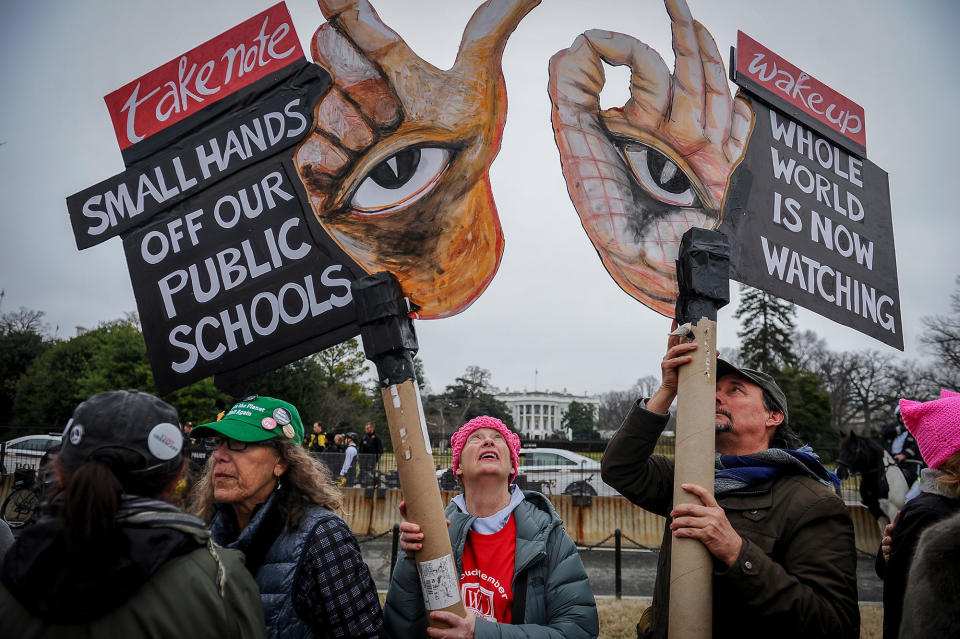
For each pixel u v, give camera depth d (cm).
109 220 273
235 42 278
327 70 282
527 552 243
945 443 209
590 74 330
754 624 215
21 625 141
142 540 144
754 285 292
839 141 322
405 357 199
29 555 141
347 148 286
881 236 323
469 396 5109
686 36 324
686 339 200
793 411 3881
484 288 296
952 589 149
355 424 3738
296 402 3334
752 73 306
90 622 139
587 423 10588
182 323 264
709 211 310
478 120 302
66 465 151
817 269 305
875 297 315
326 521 217
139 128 276
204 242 268
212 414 2895
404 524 199
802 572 209
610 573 904
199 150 273
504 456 263
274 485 230
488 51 306
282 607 205
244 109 276
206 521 241
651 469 259
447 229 295
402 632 227
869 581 852
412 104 297
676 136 320
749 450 245
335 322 258
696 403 195
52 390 3300
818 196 313
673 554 193
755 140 304
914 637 155
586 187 324
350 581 209
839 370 5519
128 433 152
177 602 146
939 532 158
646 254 318
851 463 841
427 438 199
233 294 264
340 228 284
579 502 1161
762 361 4475
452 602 194
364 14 293
